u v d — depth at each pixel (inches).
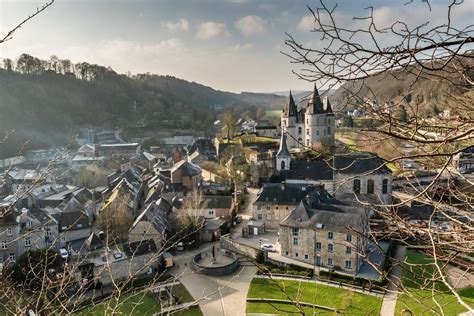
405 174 335.3
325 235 1635.1
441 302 1181.7
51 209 2256.4
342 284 1465.3
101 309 1212.5
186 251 1878.7
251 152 3366.1
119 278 1521.9
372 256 1662.2
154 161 4192.9
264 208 2134.6
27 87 5472.4
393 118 220.5
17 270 1239.5
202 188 2677.2
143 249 1662.2
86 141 5246.1
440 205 278.2
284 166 2485.2
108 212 1973.4
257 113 7711.6
